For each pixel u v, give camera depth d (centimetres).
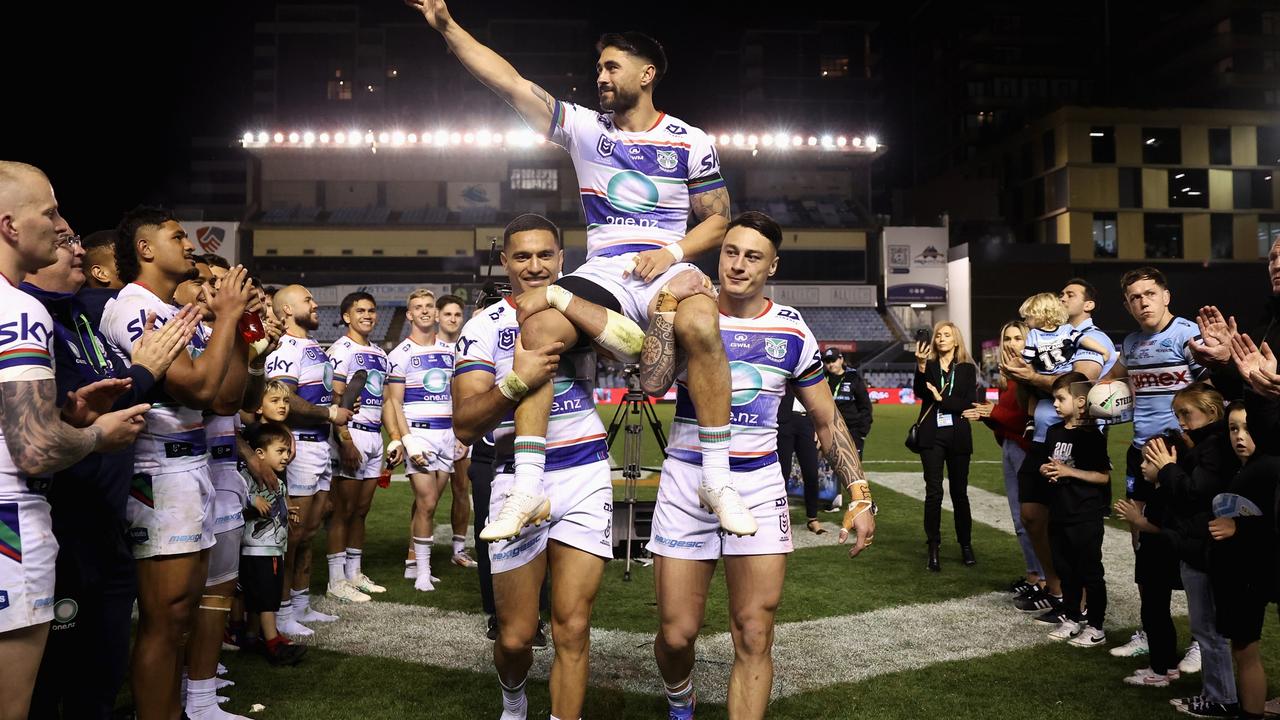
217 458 362
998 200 5316
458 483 700
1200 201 4606
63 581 270
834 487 990
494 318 344
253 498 439
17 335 227
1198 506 378
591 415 325
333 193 4762
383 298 4347
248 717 368
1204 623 375
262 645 454
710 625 523
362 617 542
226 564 363
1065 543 499
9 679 229
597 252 326
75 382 281
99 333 308
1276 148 4634
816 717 378
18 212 235
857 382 906
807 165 4928
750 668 315
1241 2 5072
